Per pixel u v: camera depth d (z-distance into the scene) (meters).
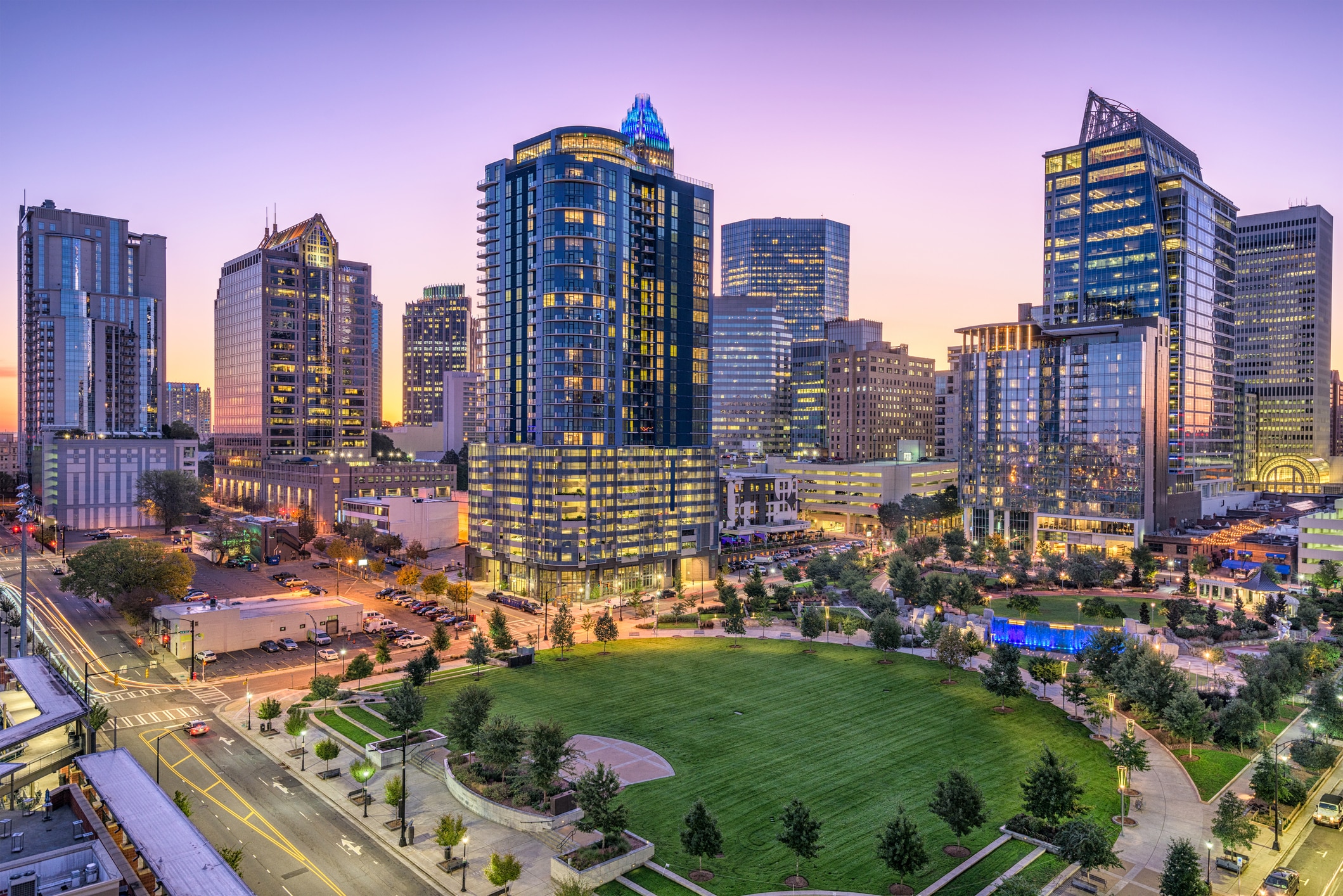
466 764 96.12
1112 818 88.00
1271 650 129.38
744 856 78.88
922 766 100.25
